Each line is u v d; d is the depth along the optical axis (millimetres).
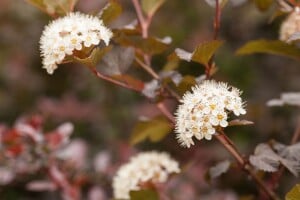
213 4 538
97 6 1187
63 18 522
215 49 509
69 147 736
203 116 464
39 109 1167
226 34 1203
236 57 1175
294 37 510
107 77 535
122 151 1000
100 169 765
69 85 1251
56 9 549
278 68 1167
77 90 1216
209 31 1197
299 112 1096
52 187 720
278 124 1101
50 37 500
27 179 888
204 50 506
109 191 833
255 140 1107
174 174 601
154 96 544
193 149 1071
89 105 1173
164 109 589
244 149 1083
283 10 579
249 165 535
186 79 507
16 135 716
